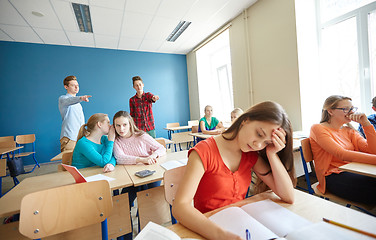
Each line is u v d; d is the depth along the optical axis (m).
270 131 0.60
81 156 1.49
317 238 0.44
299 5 2.52
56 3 2.65
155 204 1.13
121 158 1.48
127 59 4.80
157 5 2.88
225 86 4.96
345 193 1.19
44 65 4.03
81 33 3.65
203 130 3.13
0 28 3.24
